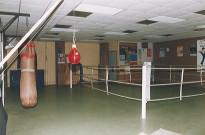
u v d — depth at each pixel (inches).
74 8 148.0
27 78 137.5
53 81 376.8
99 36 309.0
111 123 139.5
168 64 382.3
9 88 317.7
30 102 137.5
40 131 124.3
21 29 231.1
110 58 394.0
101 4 138.8
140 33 280.5
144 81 150.2
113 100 219.8
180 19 190.7
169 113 164.6
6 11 153.9
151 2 135.0
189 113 164.2
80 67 361.7
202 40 311.1
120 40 364.8
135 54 394.3
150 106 190.2
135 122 141.3
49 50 372.5
